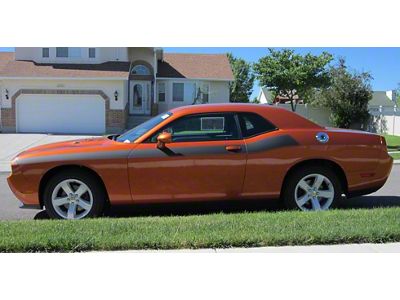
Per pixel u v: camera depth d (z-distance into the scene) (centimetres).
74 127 2330
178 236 457
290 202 609
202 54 3083
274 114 615
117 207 661
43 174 573
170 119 595
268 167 593
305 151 599
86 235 460
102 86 2320
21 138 1952
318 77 2922
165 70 2817
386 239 464
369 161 615
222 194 593
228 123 602
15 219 623
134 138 601
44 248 436
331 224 500
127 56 2675
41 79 2270
